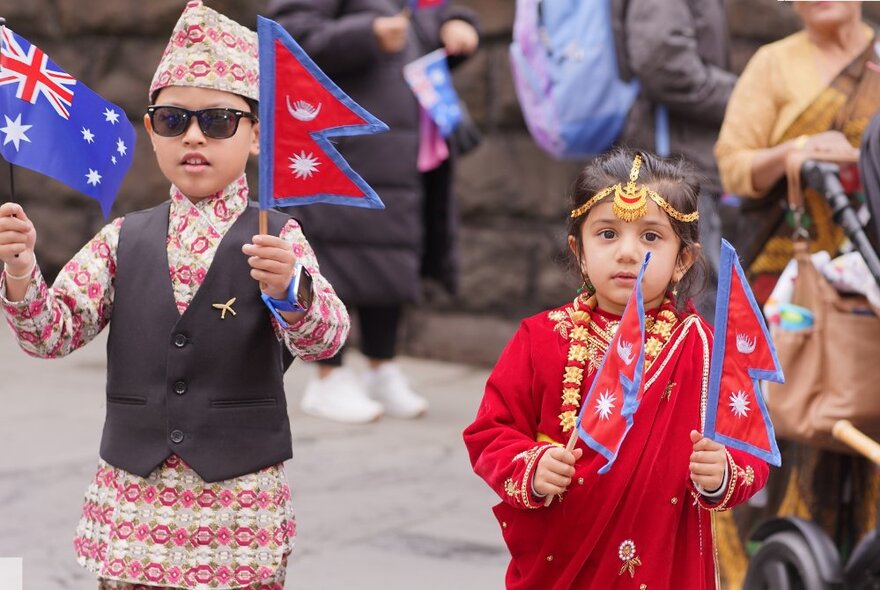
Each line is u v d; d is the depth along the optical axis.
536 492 2.81
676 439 2.89
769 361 2.75
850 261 4.06
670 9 5.76
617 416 2.70
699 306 4.02
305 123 2.90
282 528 3.15
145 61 10.26
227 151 3.17
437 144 6.94
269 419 3.15
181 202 3.22
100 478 3.17
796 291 4.16
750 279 4.61
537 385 2.99
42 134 3.10
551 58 6.29
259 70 2.89
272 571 3.10
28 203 10.92
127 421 3.12
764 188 4.45
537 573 2.92
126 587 3.11
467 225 8.99
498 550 5.03
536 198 8.74
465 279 8.99
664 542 2.85
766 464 2.93
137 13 10.20
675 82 5.74
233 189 3.23
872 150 3.92
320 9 6.78
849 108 4.40
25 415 7.05
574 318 3.03
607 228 2.94
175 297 3.15
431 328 9.17
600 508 2.84
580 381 2.96
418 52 7.03
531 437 3.02
